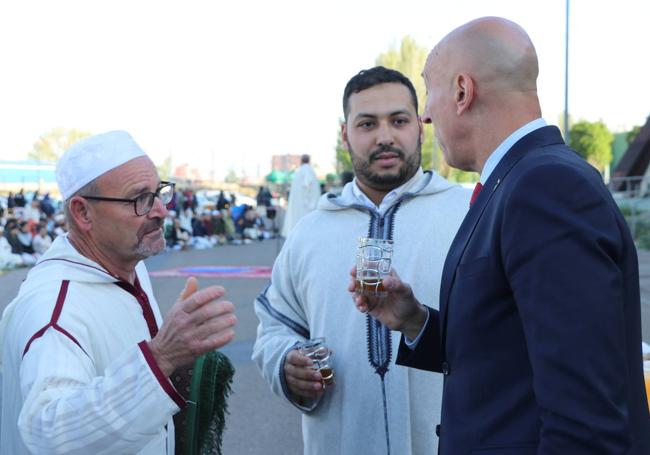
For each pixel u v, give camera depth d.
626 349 1.44
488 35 1.66
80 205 1.93
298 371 2.33
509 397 1.49
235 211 26.30
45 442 1.54
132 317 1.98
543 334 1.33
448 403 1.62
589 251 1.34
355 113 2.48
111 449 1.55
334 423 2.38
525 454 1.44
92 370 1.76
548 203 1.39
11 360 1.82
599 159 42.50
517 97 1.64
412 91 2.52
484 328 1.53
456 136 1.73
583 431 1.26
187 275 13.37
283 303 2.63
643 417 1.47
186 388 2.08
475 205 1.65
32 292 1.84
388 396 2.31
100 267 1.94
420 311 2.01
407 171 2.49
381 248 1.96
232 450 4.45
